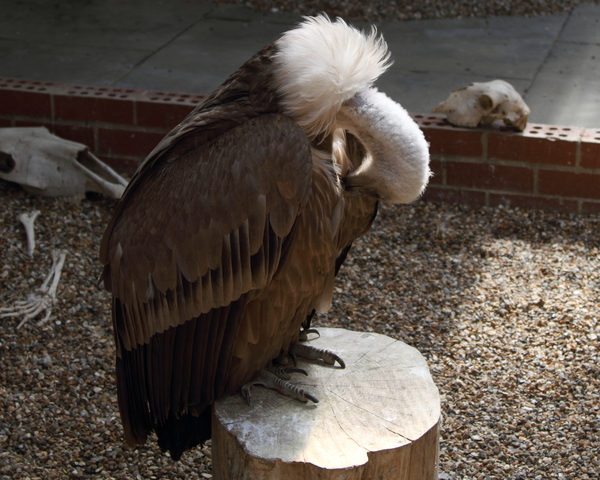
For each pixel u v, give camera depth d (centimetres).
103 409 275
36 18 454
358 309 304
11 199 341
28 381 281
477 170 345
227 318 213
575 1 479
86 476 260
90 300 306
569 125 359
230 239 207
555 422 272
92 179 340
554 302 305
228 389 227
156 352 221
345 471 198
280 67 215
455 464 263
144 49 423
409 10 469
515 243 329
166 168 219
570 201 341
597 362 286
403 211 345
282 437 209
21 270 314
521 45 430
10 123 365
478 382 282
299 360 241
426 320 301
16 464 261
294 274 219
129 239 218
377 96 212
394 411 220
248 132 207
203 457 266
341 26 218
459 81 395
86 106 359
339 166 230
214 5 477
